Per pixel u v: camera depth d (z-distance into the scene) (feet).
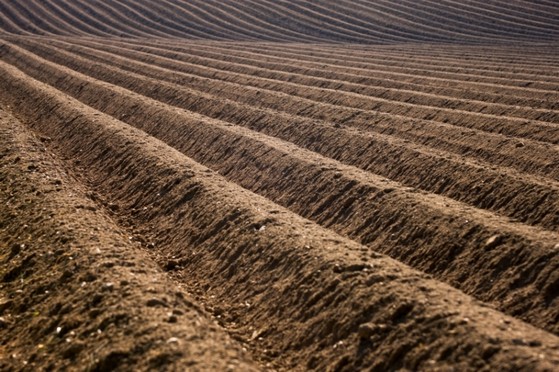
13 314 30.78
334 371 26.30
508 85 91.45
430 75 102.63
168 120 69.26
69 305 29.40
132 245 37.09
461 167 48.06
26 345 28.12
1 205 43.39
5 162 51.47
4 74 100.99
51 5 215.10
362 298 28.60
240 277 34.53
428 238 37.19
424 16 197.26
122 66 116.67
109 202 49.19
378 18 197.77
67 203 41.86
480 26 185.78
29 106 81.46
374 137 57.67
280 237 35.70
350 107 79.05
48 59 127.85
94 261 32.71
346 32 186.29
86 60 118.93
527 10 198.70
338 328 27.94
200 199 43.68
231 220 39.58
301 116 74.54
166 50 136.67
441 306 27.04
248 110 73.00
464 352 24.25
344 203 43.86
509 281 32.12
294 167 50.62
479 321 25.80
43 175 48.29
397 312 27.20
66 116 71.77
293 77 101.50
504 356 23.50
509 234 34.68
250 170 53.88
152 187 48.55
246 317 31.58
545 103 74.95
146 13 208.23
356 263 31.42
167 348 24.66
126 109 77.41
